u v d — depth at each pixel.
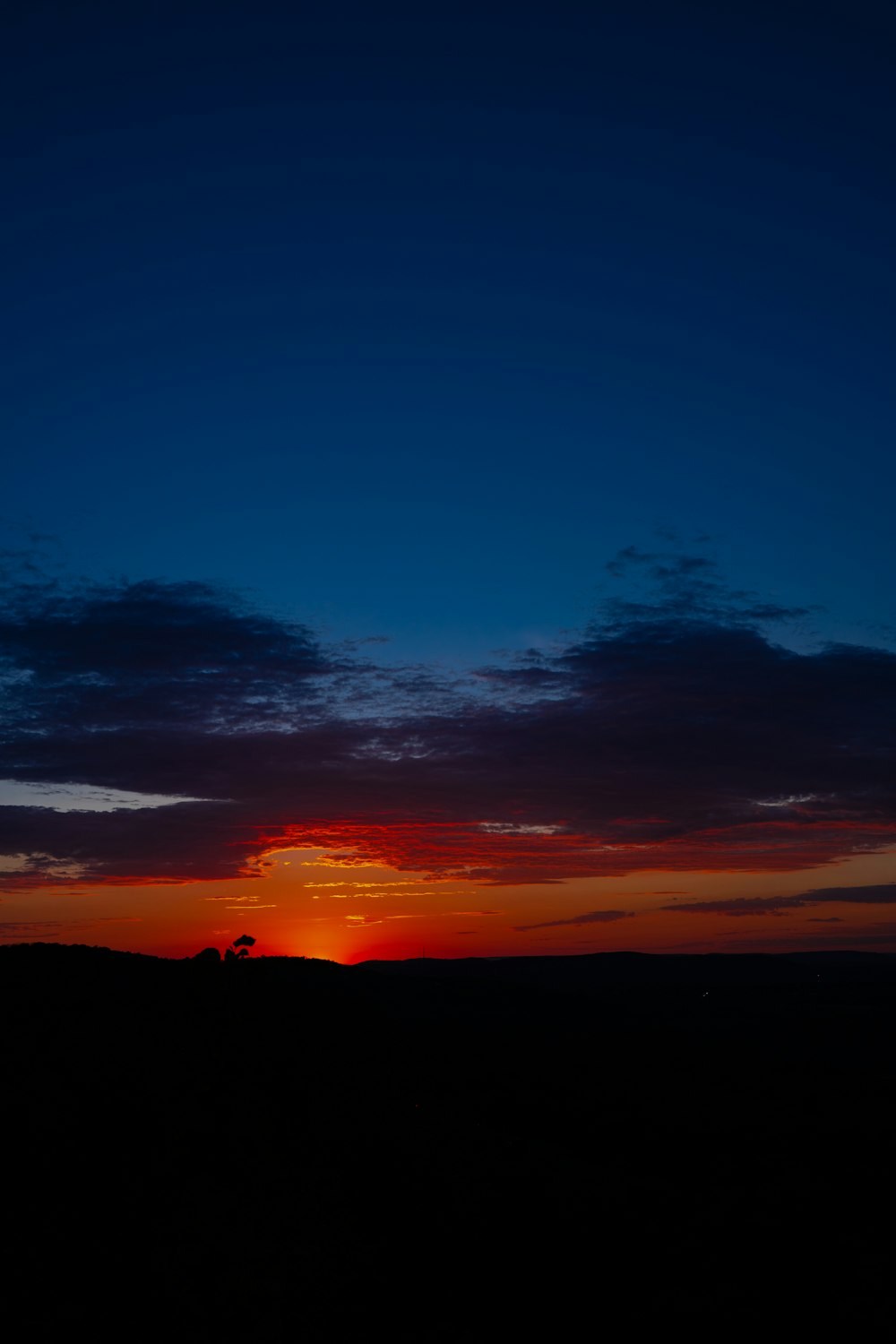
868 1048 62.25
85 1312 13.54
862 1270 19.27
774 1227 21.41
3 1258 14.49
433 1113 27.47
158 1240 15.99
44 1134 18.97
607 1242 19.02
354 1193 19.64
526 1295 16.25
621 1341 14.87
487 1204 20.19
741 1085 40.59
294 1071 27.80
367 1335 14.17
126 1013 28.78
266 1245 16.48
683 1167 26.89
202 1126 21.39
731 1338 15.50
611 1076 39.09
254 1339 13.59
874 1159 28.95
